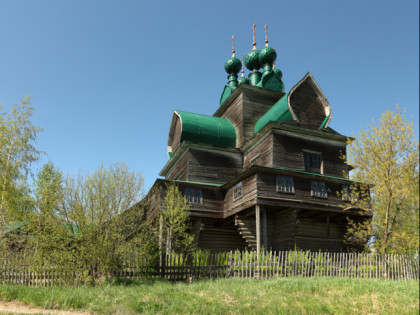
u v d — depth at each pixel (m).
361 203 21.55
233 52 44.41
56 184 16.33
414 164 16.75
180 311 11.16
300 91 29.86
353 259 19.42
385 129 19.44
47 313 10.59
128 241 17.69
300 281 14.87
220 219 27.41
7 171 22.70
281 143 27.75
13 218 18.86
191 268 18.31
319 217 27.66
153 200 25.58
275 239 26.95
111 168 17.17
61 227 15.98
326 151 29.22
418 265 19.64
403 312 11.34
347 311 11.45
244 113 33.19
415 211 16.69
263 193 23.36
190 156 30.52
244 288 13.98
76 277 15.89
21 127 24.27
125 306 11.30
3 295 12.98
